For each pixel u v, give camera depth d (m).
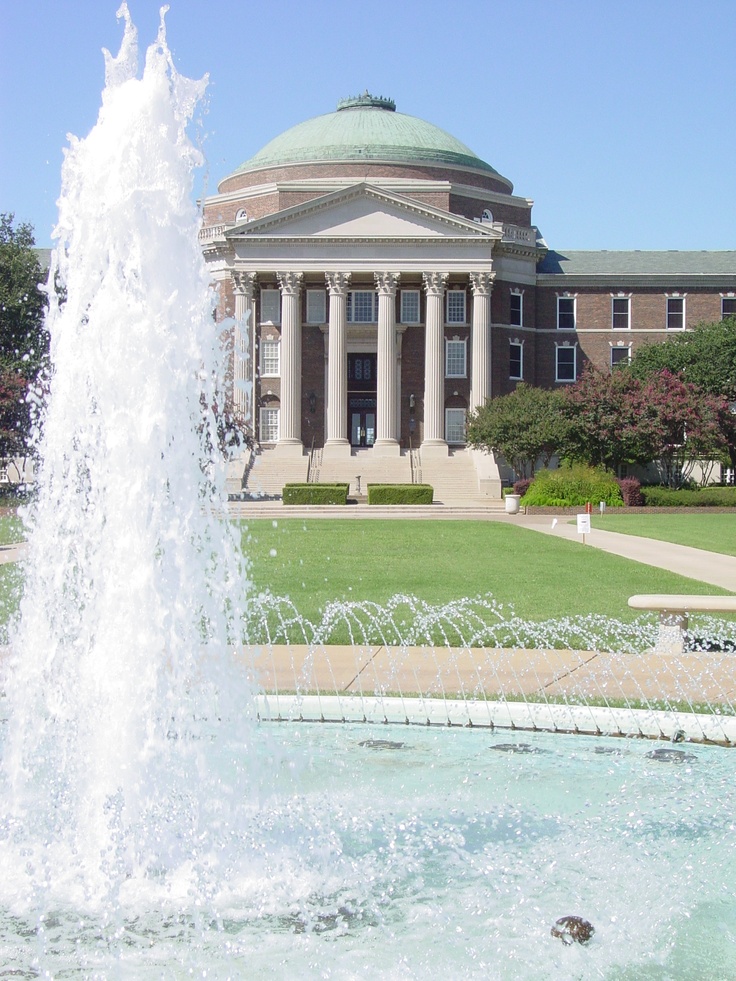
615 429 64.94
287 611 19.77
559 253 91.38
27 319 70.88
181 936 7.07
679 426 65.31
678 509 59.31
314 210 75.50
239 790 9.56
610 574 26.06
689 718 11.71
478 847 8.45
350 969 6.57
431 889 7.71
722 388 73.56
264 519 51.88
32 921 7.32
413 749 11.15
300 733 11.76
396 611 19.78
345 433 75.62
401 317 80.38
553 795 9.65
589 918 7.21
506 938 6.95
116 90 10.51
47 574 10.18
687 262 87.75
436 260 76.06
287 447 75.44
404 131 87.75
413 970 6.54
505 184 89.44
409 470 71.31
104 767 9.05
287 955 6.77
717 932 7.00
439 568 27.67
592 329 84.38
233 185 89.00
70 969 6.62
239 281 75.88
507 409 67.62
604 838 8.59
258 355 79.00
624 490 61.25
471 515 57.00
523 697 12.89
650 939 6.90
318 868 8.04
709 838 8.56
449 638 17.00
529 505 59.75
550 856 8.22
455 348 80.00
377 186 75.12
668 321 84.56
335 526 45.84
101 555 9.65
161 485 9.70
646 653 15.59
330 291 75.75
